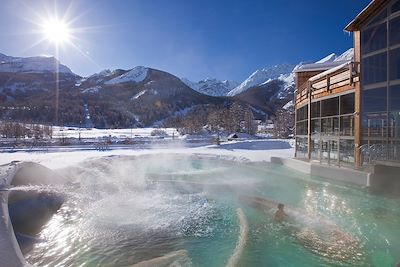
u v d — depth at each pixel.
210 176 16.67
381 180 12.54
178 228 9.24
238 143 35.09
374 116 12.95
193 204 11.53
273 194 12.88
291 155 23.77
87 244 8.09
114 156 21.41
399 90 11.91
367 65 13.37
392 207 10.91
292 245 7.96
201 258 7.36
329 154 15.65
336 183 13.97
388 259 7.32
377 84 12.83
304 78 22.06
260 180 15.50
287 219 9.75
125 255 7.53
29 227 8.80
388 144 12.23
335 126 15.84
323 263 7.15
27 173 11.80
